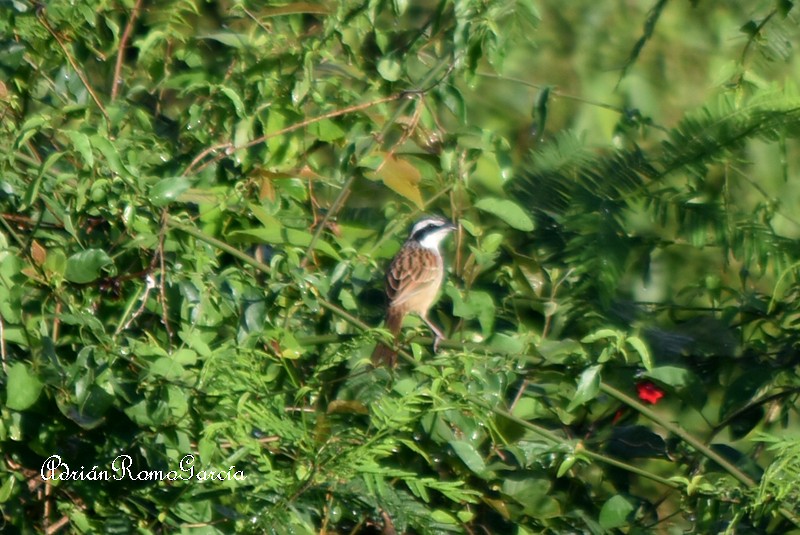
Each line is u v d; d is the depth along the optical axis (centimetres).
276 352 943
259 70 1077
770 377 1089
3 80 1001
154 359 843
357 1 1103
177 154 1070
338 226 1093
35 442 859
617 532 1017
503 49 1052
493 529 1008
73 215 902
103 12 1101
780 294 1186
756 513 907
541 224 1198
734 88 1213
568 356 988
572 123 1516
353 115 1088
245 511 837
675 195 1177
